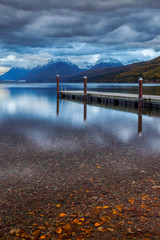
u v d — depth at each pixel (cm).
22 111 2447
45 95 5550
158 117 1936
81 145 1029
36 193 555
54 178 650
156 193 545
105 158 836
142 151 925
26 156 865
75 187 588
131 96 2956
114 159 823
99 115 2092
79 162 792
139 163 776
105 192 556
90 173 688
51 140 1129
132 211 461
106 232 392
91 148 977
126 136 1219
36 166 753
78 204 497
